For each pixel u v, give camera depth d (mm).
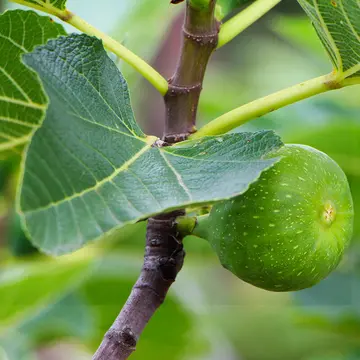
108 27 519
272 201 399
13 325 616
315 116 654
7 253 573
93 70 384
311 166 407
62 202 332
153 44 522
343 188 417
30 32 417
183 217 413
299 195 401
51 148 334
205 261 660
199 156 379
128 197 351
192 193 359
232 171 367
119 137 378
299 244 401
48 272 571
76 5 520
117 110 386
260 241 399
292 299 659
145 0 520
